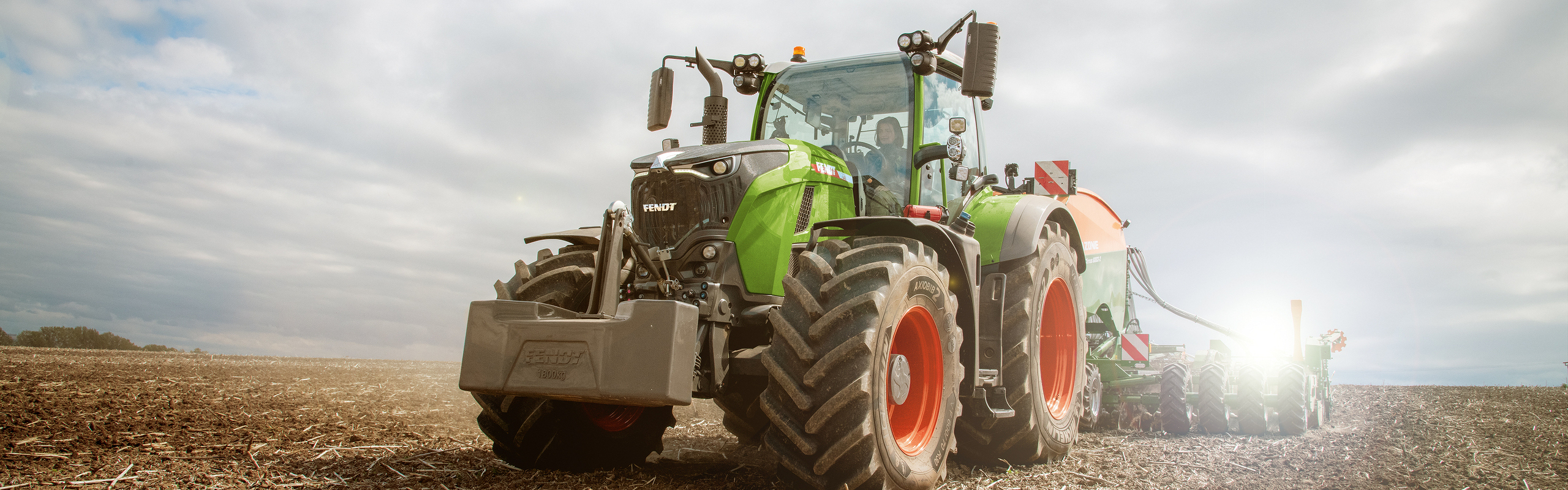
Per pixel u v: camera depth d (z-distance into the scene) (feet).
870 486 10.80
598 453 13.67
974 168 17.38
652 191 12.88
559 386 10.52
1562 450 18.52
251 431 15.74
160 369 29.91
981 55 13.60
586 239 13.97
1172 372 23.03
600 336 10.40
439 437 16.17
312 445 14.39
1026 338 15.19
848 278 11.22
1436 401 32.42
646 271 12.60
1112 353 25.73
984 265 15.79
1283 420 22.09
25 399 18.40
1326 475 15.33
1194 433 22.54
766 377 13.89
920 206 13.48
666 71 15.87
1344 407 30.63
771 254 12.57
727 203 12.44
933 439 12.50
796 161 13.20
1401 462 16.84
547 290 12.98
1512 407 29.66
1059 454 16.35
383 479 11.94
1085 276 23.43
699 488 12.32
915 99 15.35
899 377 11.82
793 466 10.90
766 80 16.92
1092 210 24.81
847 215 14.16
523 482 12.26
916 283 11.86
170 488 10.61
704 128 16.56
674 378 10.07
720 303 11.95
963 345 13.94
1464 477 15.14
